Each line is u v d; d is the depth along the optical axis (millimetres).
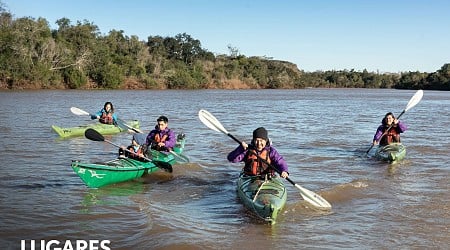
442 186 8312
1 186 7605
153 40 86125
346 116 23875
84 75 57094
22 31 50938
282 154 11625
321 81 116625
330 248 5316
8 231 5535
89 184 7574
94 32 64812
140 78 66312
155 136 9711
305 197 6910
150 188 7875
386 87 117188
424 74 106500
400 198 7457
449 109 30953
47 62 53312
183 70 74875
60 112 21719
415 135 16031
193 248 5133
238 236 5598
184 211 6547
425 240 5613
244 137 14898
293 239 5566
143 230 5652
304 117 22984
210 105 31969
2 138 12938
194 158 10781
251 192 6762
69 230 5633
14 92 42906
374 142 11461
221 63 90000
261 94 57625
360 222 6258
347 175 9227
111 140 13664
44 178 8250
